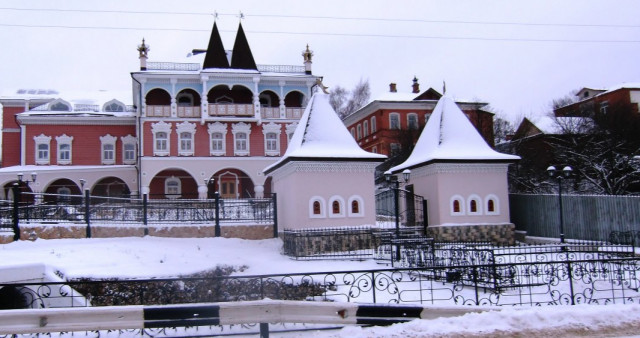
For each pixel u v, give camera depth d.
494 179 24.11
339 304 8.58
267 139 44.94
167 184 45.72
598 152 37.41
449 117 25.34
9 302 12.16
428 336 8.08
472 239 23.44
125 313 8.05
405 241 19.02
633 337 8.09
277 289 17.19
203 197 43.28
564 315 8.77
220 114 43.47
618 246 18.98
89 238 21.84
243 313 8.26
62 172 44.03
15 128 49.81
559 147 40.25
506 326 8.43
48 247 19.81
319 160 21.98
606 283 14.49
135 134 47.97
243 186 45.59
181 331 9.15
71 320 7.91
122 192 47.62
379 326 8.66
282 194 24.47
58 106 47.78
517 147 44.75
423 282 16.27
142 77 42.78
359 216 22.38
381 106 53.31
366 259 20.11
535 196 26.03
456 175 23.75
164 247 21.61
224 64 44.44
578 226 23.88
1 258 16.83
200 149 43.66
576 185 38.19
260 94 47.25
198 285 16.94
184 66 44.59
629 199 21.72
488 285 14.73
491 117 49.03
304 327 9.16
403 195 26.14
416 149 26.31
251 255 22.17
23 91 52.31
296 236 20.98
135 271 16.70
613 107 41.16
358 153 22.80
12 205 21.30
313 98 24.22
